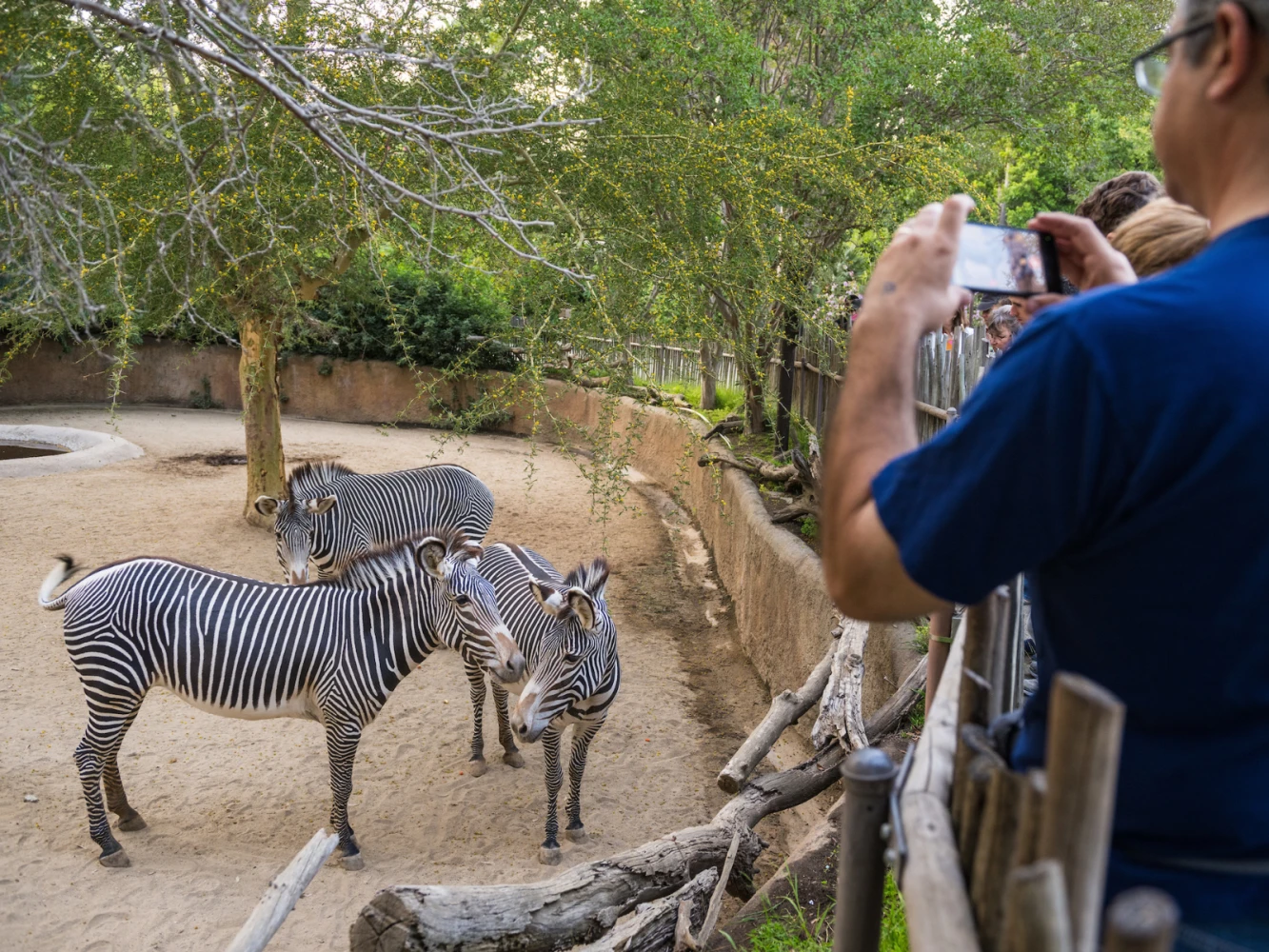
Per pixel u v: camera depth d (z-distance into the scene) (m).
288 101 3.15
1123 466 0.75
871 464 0.87
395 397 19.39
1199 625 0.74
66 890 4.86
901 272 0.97
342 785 5.28
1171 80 0.88
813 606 6.74
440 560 5.34
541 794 6.10
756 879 5.10
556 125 3.70
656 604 9.77
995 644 1.17
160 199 5.56
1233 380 0.72
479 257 6.59
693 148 7.22
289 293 7.71
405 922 2.64
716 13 9.42
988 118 9.86
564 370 7.96
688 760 6.62
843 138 8.30
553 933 3.03
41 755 6.25
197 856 5.24
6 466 13.77
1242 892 0.74
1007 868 0.83
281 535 8.27
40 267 3.19
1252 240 0.78
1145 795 0.78
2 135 3.13
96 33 4.12
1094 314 0.77
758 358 8.44
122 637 5.16
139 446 16.00
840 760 4.78
